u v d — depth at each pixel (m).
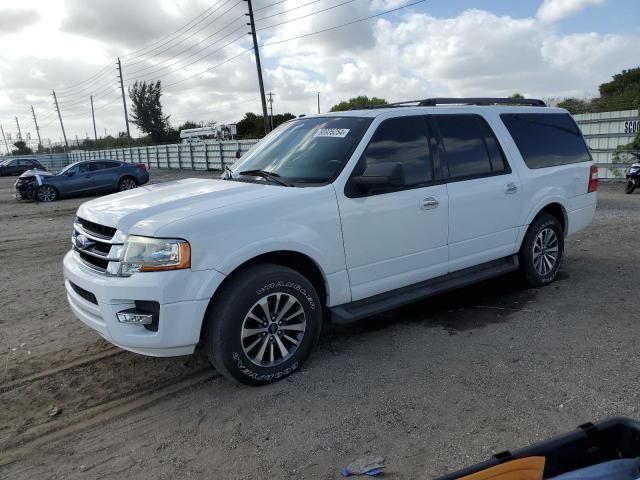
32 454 3.08
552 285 5.82
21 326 5.25
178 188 4.23
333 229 3.91
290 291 3.72
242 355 3.56
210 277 3.35
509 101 5.66
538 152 5.57
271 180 4.21
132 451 3.07
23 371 4.18
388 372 3.88
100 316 3.54
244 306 3.51
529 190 5.37
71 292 3.93
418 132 4.57
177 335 3.32
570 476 2.03
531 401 3.40
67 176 19.59
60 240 10.42
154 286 3.26
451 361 4.03
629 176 13.06
